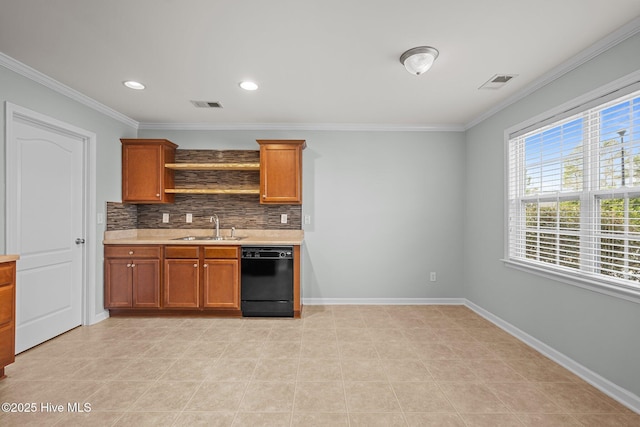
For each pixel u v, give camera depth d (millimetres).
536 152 2686
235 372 2236
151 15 1765
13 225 2439
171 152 3812
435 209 3926
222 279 3361
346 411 1809
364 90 2812
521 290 2830
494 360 2432
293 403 1879
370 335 2918
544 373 2236
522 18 1776
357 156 3926
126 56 2234
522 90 2768
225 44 2070
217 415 1768
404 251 3928
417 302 3920
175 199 3926
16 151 2473
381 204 3928
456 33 1930
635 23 1778
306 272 3928
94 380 2121
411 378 2164
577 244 2270
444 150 3916
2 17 1773
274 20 1811
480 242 3541
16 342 2482
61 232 2898
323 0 1634
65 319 2955
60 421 1706
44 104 2598
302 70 2439
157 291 3350
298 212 3920
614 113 1986
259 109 3342
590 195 2158
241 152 3930
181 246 3361
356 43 2049
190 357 2463
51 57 2248
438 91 2830
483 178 3477
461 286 3920
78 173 3090
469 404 1877
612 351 1959
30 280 2600
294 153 3629
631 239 1871
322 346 2676
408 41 2025
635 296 1803
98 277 3262
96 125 3201
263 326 3146
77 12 1734
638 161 1859
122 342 2742
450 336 2902
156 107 3291
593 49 2051
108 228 3408
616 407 1851
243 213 3936
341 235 3928
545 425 1698
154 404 1862
